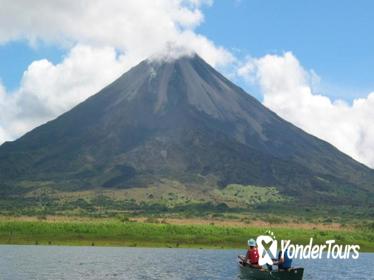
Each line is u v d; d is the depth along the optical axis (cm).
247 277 6225
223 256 9575
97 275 6309
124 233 12775
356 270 7906
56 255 8850
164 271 6894
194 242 12588
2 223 12581
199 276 6456
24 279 5809
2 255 8588
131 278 6119
